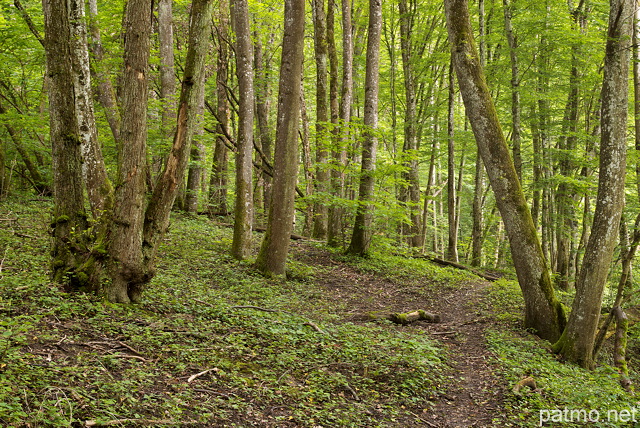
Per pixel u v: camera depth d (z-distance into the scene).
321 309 9.58
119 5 13.19
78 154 6.46
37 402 3.65
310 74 28.69
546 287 9.34
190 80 6.61
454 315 11.00
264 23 20.41
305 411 4.94
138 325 5.98
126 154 6.40
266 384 5.33
